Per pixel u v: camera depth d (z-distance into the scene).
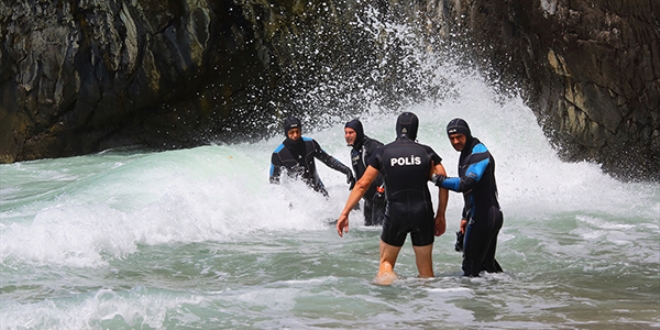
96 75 21.69
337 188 11.92
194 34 21.38
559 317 5.33
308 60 22.11
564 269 7.38
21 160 22.25
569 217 11.02
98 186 11.17
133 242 8.79
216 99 22.95
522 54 17.58
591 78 16.41
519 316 5.39
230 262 7.97
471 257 6.94
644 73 15.73
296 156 10.90
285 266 7.73
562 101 17.20
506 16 17.69
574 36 16.22
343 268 7.58
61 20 20.91
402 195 6.71
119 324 5.16
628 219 10.82
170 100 22.89
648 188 14.75
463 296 6.10
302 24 21.70
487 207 6.83
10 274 7.13
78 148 22.78
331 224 10.69
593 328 4.98
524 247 8.59
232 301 5.84
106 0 20.55
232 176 12.50
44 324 5.07
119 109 22.36
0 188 14.63
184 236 9.48
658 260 7.87
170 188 10.95
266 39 22.23
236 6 21.75
